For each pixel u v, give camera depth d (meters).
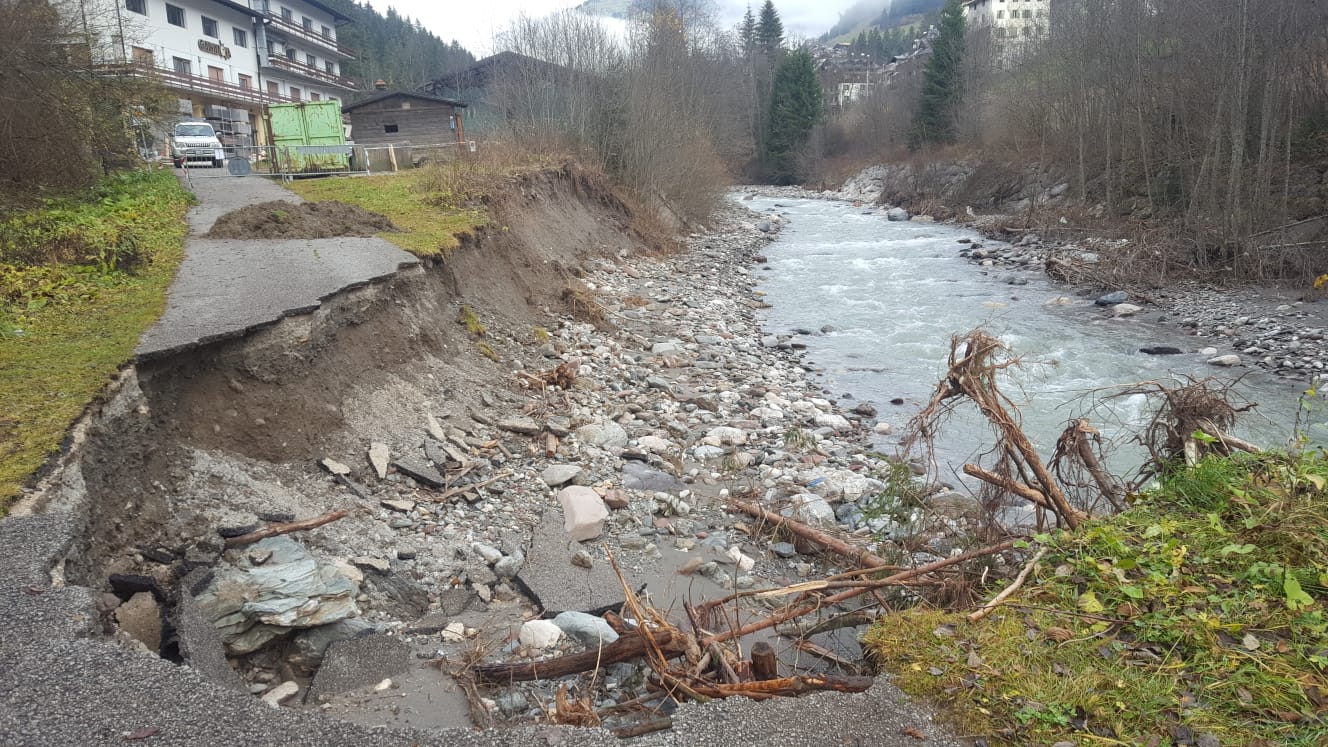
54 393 5.64
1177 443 6.21
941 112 49.72
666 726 3.83
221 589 5.07
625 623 4.86
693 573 6.39
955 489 8.59
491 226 14.43
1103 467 7.84
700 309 17.45
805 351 15.10
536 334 12.48
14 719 3.09
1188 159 24.11
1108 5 28.69
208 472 6.09
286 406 7.09
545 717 4.52
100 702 3.22
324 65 54.69
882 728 3.41
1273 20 20.70
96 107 16.00
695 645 4.61
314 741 3.13
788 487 8.16
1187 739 3.23
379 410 8.01
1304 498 4.84
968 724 3.41
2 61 12.64
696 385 12.09
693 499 7.86
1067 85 32.38
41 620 3.67
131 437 5.76
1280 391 12.16
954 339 5.90
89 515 4.94
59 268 9.31
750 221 36.34
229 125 40.22
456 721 4.48
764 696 3.92
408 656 5.11
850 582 5.14
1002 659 3.82
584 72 27.59
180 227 12.60
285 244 11.34
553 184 20.75
